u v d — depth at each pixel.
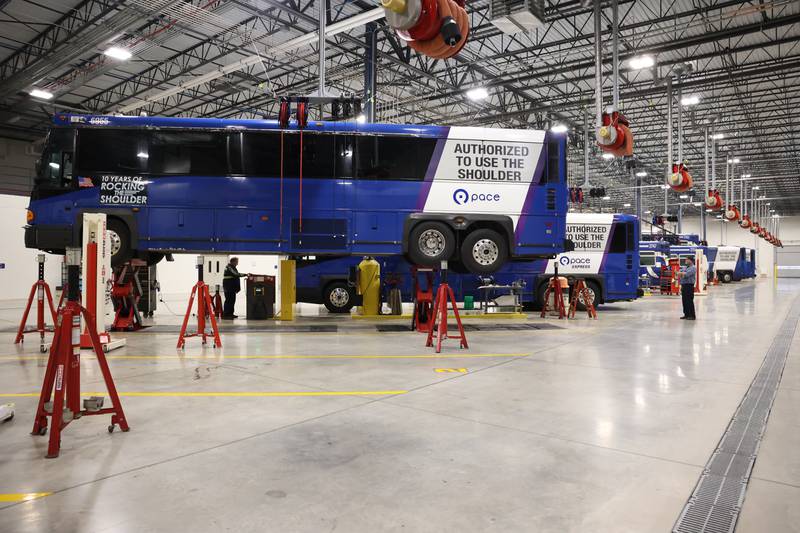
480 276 15.05
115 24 15.50
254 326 11.97
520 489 3.15
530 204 11.88
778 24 16.06
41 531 2.59
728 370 6.87
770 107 26.97
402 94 25.64
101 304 8.35
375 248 11.45
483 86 22.38
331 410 4.86
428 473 3.38
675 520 2.77
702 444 3.97
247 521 2.72
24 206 20.38
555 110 25.27
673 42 17.48
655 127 30.41
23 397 5.33
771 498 3.05
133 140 11.05
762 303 20.14
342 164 11.46
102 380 6.12
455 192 11.67
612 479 3.30
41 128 30.08
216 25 16.33
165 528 2.64
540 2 8.20
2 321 12.41
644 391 5.67
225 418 4.58
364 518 2.76
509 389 5.75
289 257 14.95
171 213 11.03
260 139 11.30
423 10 6.45
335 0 17.06
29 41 19.72
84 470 3.39
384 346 8.97
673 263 28.62
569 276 16.58
